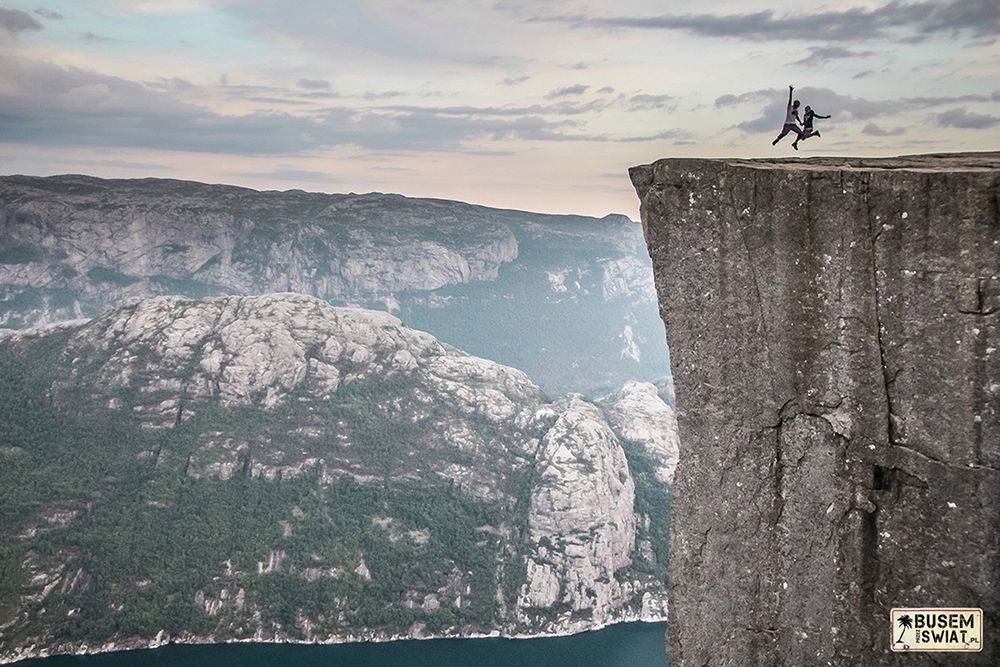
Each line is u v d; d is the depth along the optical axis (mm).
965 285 15898
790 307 17312
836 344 17000
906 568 16562
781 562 17484
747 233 17562
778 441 17500
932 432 16250
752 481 17641
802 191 17109
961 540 16062
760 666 17609
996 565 15812
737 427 17734
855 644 16938
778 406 17453
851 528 16969
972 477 15961
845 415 16953
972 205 15820
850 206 16781
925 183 16172
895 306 16516
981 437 15875
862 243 16734
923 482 16391
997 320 15719
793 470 17406
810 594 17281
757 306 17531
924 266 16250
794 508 17391
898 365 16531
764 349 17531
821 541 17188
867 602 16891
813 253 17109
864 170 17062
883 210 16547
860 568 16922
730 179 17625
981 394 15852
